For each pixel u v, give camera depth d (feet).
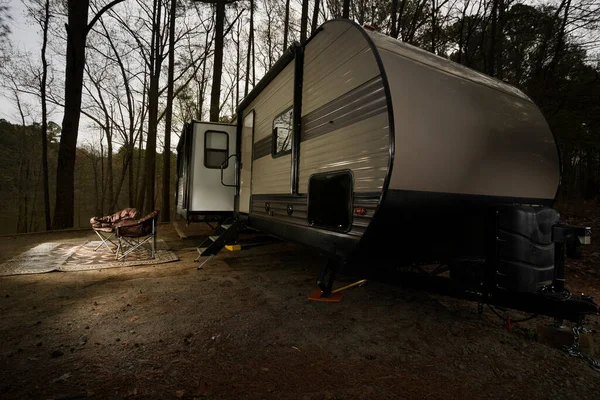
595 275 13.92
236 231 16.58
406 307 9.94
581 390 5.77
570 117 27.66
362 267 8.50
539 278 6.86
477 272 7.70
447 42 36.35
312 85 10.35
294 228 11.18
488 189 8.52
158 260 16.40
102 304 10.03
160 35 47.14
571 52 29.99
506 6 32.14
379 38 8.02
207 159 20.75
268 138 14.20
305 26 35.55
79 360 6.64
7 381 5.88
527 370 6.42
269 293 11.25
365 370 6.41
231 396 5.54
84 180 129.49
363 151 7.63
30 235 25.94
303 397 5.53
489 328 8.41
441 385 5.92
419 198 7.23
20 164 84.48
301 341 7.63
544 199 10.15
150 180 44.60
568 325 7.79
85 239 23.82
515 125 9.17
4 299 10.44
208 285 12.21
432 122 7.32
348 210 8.08
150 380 5.96
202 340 7.61
